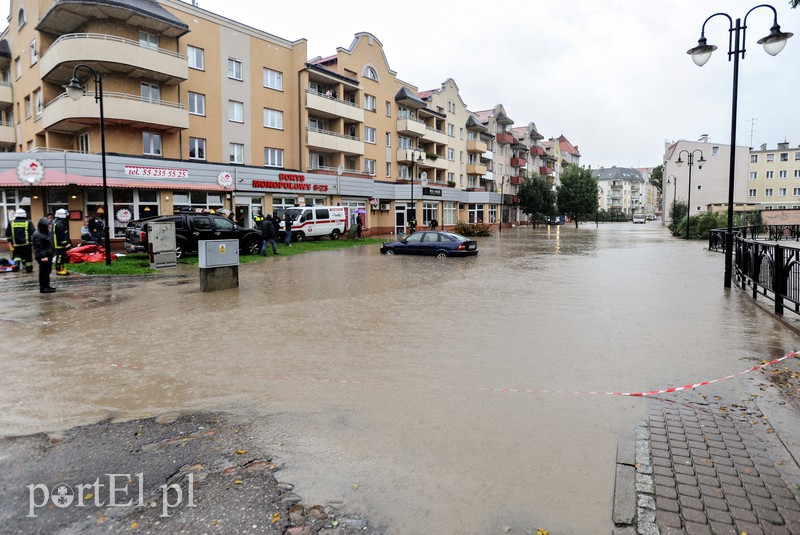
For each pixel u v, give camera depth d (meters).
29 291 11.34
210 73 28.42
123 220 22.70
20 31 28.30
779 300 8.48
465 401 4.59
